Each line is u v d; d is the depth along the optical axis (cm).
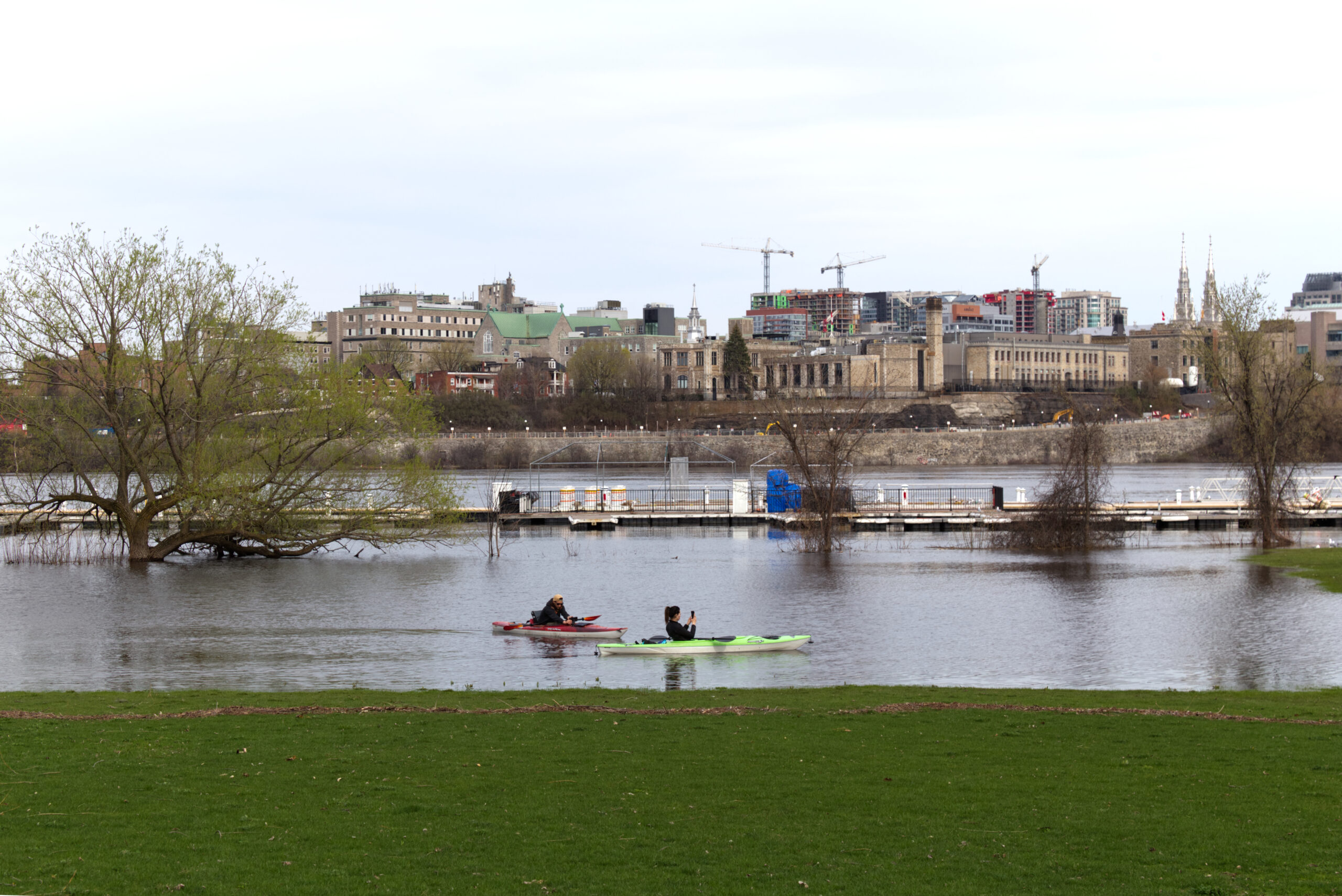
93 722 3828
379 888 2327
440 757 3347
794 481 11625
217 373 9381
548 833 2666
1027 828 2692
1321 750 3419
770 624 6919
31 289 8931
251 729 3706
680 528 12400
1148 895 2295
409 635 6619
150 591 8206
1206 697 4522
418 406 10250
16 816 2752
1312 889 2311
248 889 2309
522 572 9150
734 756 3366
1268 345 10550
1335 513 12425
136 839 2592
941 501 14438
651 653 6059
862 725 3819
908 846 2581
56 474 10912
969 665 5719
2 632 6725
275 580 8738
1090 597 7750
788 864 2469
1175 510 12669
